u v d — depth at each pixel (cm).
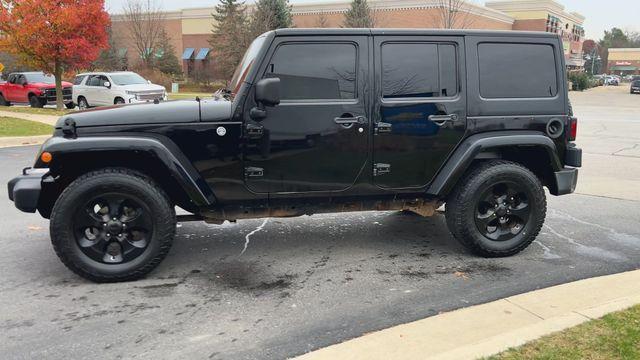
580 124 1947
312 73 445
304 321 368
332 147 452
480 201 480
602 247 529
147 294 416
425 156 471
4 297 409
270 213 468
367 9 4150
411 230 592
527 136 480
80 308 391
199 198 436
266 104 430
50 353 326
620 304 358
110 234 428
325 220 632
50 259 495
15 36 2019
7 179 868
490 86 479
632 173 952
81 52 2122
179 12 5781
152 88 2239
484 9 4600
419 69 463
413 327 343
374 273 461
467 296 409
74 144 408
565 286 412
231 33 4403
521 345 306
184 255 507
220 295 414
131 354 324
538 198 488
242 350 329
